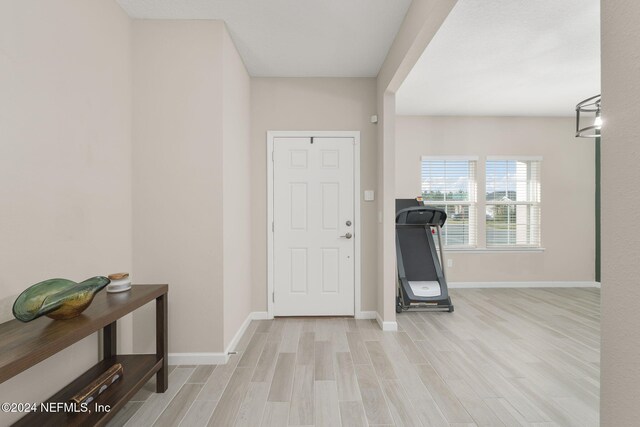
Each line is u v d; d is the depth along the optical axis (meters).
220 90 2.36
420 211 3.88
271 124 3.35
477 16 2.36
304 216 3.38
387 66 2.88
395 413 1.76
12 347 1.10
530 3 2.22
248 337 2.86
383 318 3.04
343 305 3.39
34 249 1.51
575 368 2.28
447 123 4.73
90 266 1.89
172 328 2.35
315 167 3.37
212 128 2.35
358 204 3.36
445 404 1.84
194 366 2.31
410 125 4.70
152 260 2.34
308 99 3.36
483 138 4.73
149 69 2.33
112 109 2.10
